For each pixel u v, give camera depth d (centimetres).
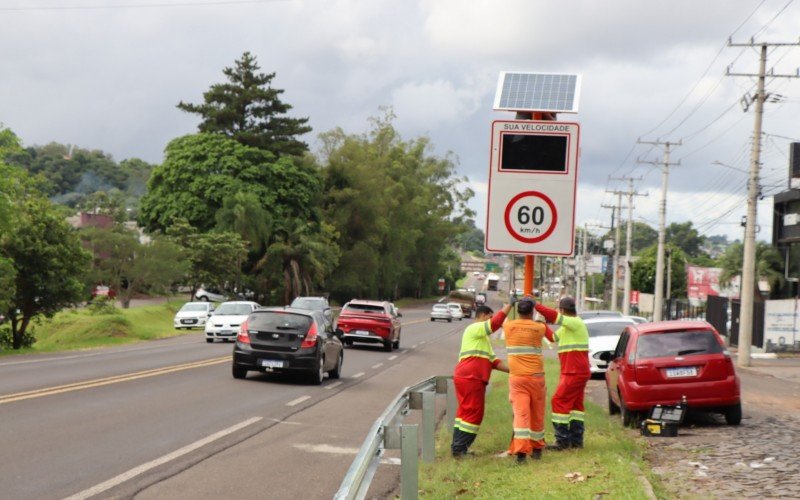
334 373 2308
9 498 816
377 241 10181
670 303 6681
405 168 11788
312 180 8494
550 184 1088
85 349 3372
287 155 8569
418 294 13988
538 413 1138
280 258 7731
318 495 910
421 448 1268
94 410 1419
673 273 10719
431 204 12669
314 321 2122
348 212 9838
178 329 5059
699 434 1409
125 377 1964
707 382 1480
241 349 2075
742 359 3444
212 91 8544
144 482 919
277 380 2130
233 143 8062
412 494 809
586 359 1216
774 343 4203
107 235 6606
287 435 1293
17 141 3781
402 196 11044
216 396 1719
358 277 9962
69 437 1158
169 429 1277
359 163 10112
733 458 1155
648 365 1488
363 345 3903
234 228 7462
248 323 2097
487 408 1627
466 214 13025
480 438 1298
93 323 4394
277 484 953
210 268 7012
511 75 1156
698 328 1526
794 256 5297
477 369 1172
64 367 2261
